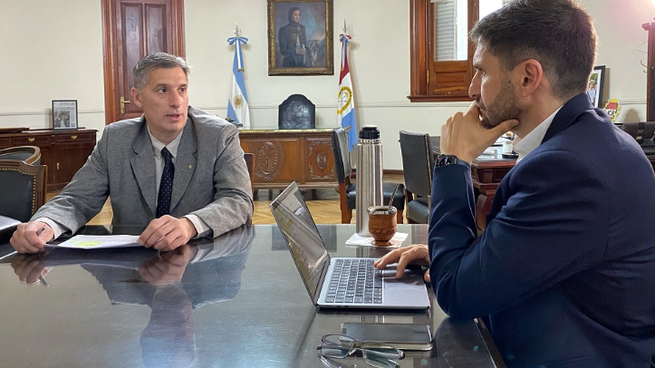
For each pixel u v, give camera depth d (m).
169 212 2.06
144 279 1.29
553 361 1.04
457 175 1.18
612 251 0.99
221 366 0.85
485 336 1.00
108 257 1.48
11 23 7.57
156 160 2.10
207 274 1.33
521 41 1.08
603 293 1.02
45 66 7.75
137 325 1.01
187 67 2.07
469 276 1.03
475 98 1.23
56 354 0.90
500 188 1.12
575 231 0.98
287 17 8.08
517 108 1.12
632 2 5.49
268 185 6.85
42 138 7.06
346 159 4.37
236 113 8.04
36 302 1.14
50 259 1.47
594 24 1.13
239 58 8.02
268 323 1.03
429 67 8.02
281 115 7.69
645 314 1.04
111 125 2.13
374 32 8.11
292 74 8.16
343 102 7.97
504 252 1.00
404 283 1.25
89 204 2.00
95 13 7.88
